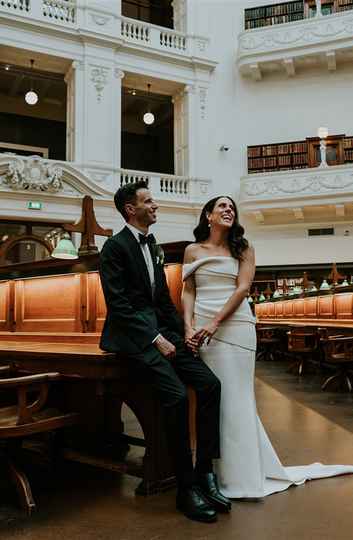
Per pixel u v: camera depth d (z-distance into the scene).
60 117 17.08
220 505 2.33
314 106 16.11
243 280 2.70
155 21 18.58
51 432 3.17
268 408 5.01
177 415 2.36
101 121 13.62
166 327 2.69
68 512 2.37
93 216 4.44
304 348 7.77
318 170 14.98
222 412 2.60
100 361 2.47
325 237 15.73
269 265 15.97
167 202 14.38
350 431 3.94
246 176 15.49
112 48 13.90
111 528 2.18
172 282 3.16
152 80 15.05
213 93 15.86
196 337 2.56
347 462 3.10
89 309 3.70
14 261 13.02
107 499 2.53
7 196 12.19
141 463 2.80
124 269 2.58
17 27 12.76
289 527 2.16
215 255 2.78
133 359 2.50
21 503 2.42
